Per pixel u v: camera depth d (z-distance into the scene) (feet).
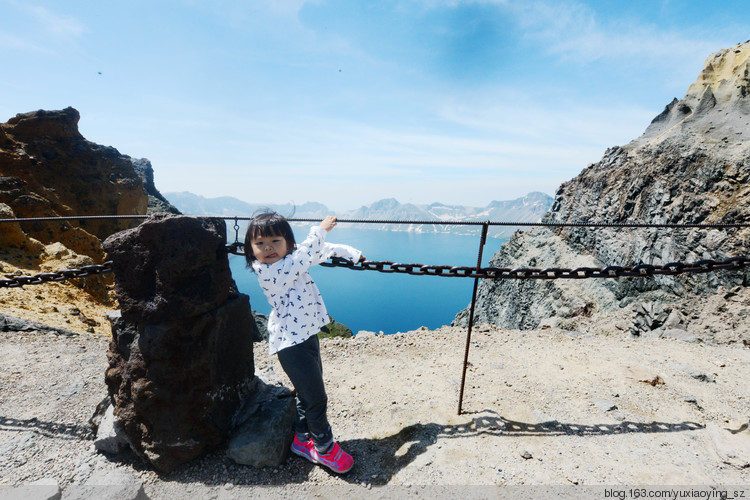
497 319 250.57
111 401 11.09
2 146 124.77
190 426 9.82
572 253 225.15
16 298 32.76
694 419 11.94
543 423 11.66
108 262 11.36
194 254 9.30
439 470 9.79
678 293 146.20
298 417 10.53
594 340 19.33
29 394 14.05
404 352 17.97
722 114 201.98
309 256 9.52
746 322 54.80
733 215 148.77
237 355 11.01
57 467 9.96
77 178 135.85
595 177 239.50
